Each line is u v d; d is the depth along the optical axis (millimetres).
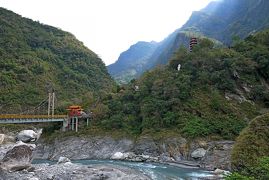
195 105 72312
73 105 91938
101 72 171625
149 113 75125
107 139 74000
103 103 88125
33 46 162875
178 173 46188
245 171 31609
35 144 81500
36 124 98625
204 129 65062
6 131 94438
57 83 140625
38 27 184625
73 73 152125
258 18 188250
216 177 39812
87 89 147250
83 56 175125
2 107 110875
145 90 81500
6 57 137125
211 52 84125
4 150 47562
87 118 83000
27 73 132375
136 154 67438
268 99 74750
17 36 157500
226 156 53750
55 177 34906
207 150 58750
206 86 76250
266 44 89688
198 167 53531
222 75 77375
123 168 47000
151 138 68062
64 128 82562
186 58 84250
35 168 38406
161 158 62438
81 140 75875
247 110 71312
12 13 177250
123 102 84188
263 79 80938
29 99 118062
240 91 76312
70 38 191375
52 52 166250
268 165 29859
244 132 39438
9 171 34156
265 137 37562
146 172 45062
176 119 70938
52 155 75375
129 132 74125
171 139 65250
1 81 121500
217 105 71000
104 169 41688
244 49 88375
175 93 74562
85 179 35531
